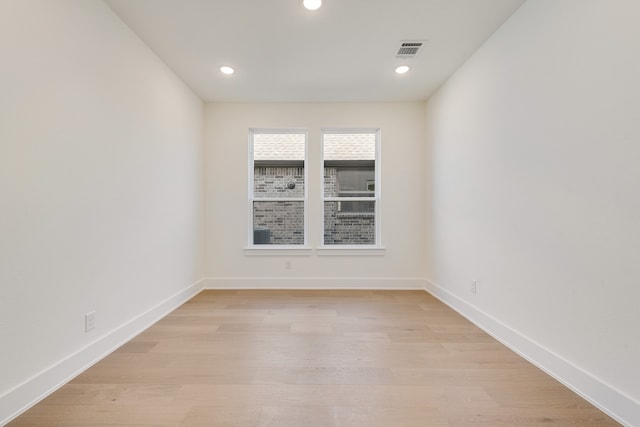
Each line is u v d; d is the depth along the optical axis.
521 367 1.94
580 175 1.64
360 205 4.20
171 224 3.11
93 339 1.98
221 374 1.83
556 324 1.81
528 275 2.05
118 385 1.71
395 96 3.88
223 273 4.05
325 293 3.82
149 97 2.69
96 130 2.02
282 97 3.88
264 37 2.56
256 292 3.85
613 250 1.46
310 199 4.10
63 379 1.72
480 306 2.67
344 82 3.44
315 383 1.73
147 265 2.65
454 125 3.19
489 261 2.52
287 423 1.40
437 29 2.44
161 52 2.78
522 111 2.12
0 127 1.40
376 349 2.19
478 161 2.70
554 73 1.83
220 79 3.35
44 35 1.62
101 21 2.07
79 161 1.87
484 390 1.67
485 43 2.60
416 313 3.03
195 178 3.73
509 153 2.26
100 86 2.06
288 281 4.05
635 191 1.36
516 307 2.18
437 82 3.45
